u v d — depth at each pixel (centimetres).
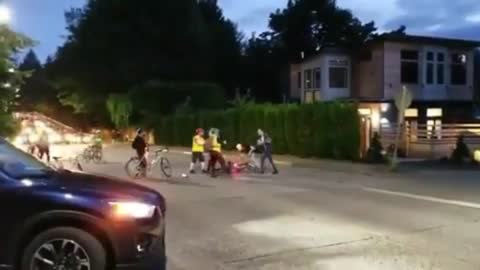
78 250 543
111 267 552
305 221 1017
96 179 611
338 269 689
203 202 1256
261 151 2009
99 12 5191
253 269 692
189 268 698
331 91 3819
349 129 2328
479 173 1930
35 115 5047
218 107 4603
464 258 742
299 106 2623
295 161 2372
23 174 575
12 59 1498
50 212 532
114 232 539
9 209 530
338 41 5500
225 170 1964
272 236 889
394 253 771
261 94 5622
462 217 1061
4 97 1537
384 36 3569
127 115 4697
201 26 5325
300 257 752
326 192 1429
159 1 5119
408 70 3669
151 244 563
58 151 3609
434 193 1412
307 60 4078
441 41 3712
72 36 5447
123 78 5088
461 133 2497
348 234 901
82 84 5281
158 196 612
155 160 1962
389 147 2422
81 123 5869
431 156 2547
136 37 5094
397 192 1430
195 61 5247
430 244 826
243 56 5831
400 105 2161
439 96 3756
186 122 3838
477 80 5081
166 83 4638
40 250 539
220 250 796
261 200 1285
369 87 3716
